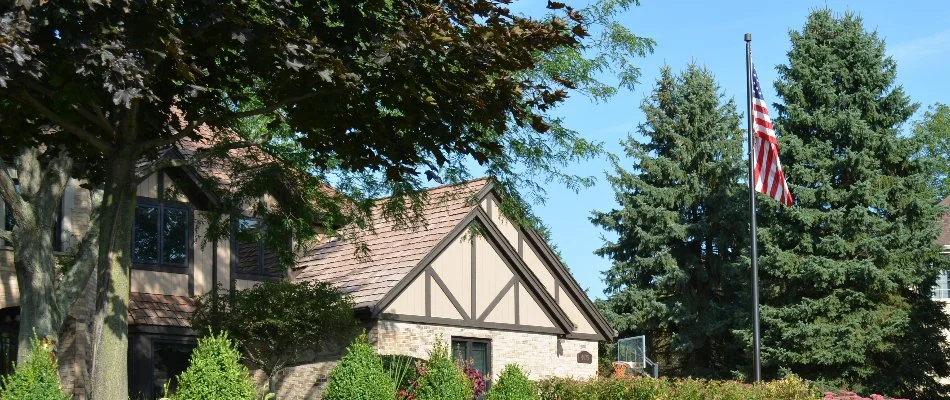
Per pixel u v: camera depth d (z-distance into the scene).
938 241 46.50
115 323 14.14
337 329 23.42
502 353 28.27
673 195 44.75
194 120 15.89
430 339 26.55
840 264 37.00
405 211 21.83
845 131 38.56
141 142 14.55
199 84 15.28
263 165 20.56
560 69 21.05
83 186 17.25
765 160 25.00
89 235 17.88
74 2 11.80
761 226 39.59
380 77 14.48
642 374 34.88
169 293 24.27
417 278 26.44
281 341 22.95
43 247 17.28
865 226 37.69
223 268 25.38
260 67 14.72
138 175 14.91
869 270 36.62
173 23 12.73
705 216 45.09
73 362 22.12
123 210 14.39
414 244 27.20
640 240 45.09
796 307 37.53
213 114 15.14
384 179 21.39
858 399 25.19
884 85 39.31
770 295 38.62
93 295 22.64
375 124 15.21
